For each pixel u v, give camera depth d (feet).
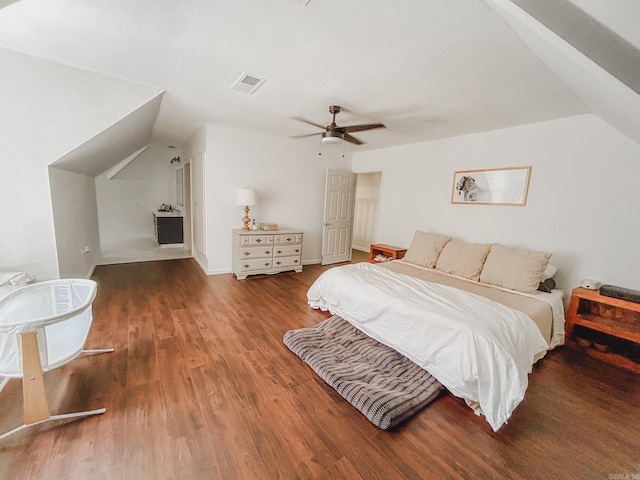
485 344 5.81
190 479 4.21
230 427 5.21
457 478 4.39
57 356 5.22
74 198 11.42
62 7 5.22
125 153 16.96
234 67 7.44
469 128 11.76
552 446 5.07
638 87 3.94
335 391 6.31
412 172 15.20
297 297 12.13
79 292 6.73
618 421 5.73
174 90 9.29
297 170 16.97
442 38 5.65
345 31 5.61
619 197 8.88
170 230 21.76
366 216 23.70
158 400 5.81
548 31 3.95
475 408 5.87
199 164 15.42
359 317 8.47
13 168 7.99
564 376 7.27
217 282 13.66
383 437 5.14
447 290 8.36
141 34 6.08
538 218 10.67
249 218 15.33
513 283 9.50
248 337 8.57
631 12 3.26
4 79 7.61
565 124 9.85
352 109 10.26
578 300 8.77
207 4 4.99
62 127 8.34
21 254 8.33
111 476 4.19
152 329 8.82
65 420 5.20
